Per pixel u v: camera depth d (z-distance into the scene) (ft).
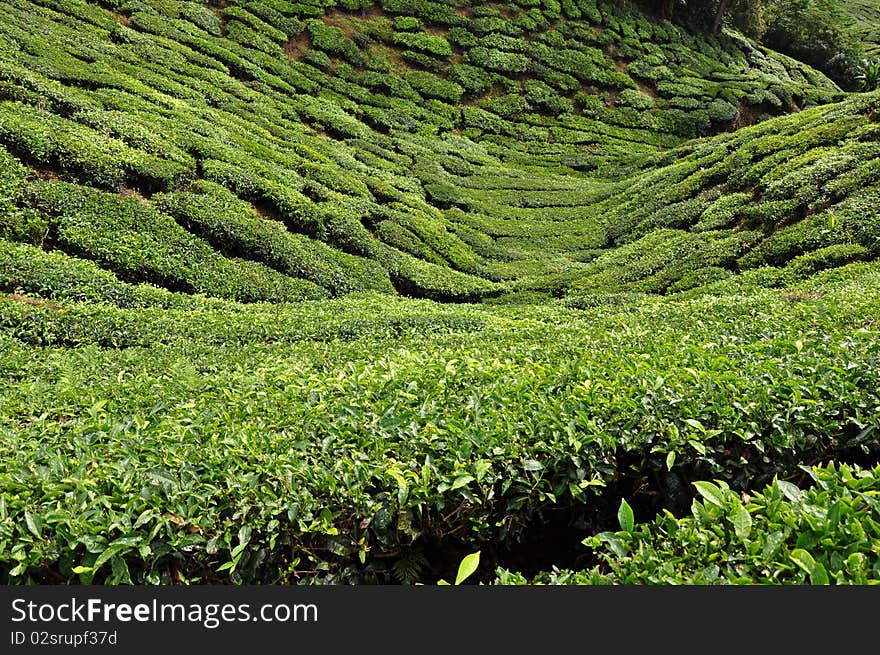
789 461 19.84
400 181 118.01
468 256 99.25
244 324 51.78
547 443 19.20
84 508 15.28
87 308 49.32
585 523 19.63
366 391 23.71
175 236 69.67
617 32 203.31
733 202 89.76
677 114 178.40
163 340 46.62
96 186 71.56
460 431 19.10
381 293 79.15
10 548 14.46
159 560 15.03
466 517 17.71
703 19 230.27
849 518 13.10
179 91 107.65
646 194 115.75
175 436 20.38
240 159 90.74
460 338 45.32
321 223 88.02
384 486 17.25
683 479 19.81
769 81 205.16
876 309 31.71
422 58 170.40
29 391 30.01
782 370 22.44
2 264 52.37
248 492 16.39
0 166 63.67
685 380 22.43
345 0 173.68
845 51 262.67
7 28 96.48
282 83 136.15
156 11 136.26
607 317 52.16
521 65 177.88
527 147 157.89
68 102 81.30
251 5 157.28
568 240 110.83
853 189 74.18
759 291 59.52
